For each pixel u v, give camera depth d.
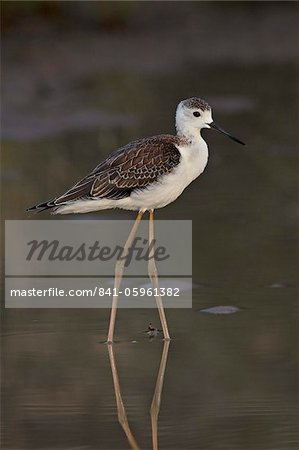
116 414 9.69
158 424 9.45
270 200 16.98
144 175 12.00
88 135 20.84
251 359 10.93
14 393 10.16
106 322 12.26
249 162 19.50
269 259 14.12
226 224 15.66
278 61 28.28
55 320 12.31
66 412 9.73
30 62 25.36
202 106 12.27
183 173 12.20
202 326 11.95
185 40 29.61
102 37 28.19
